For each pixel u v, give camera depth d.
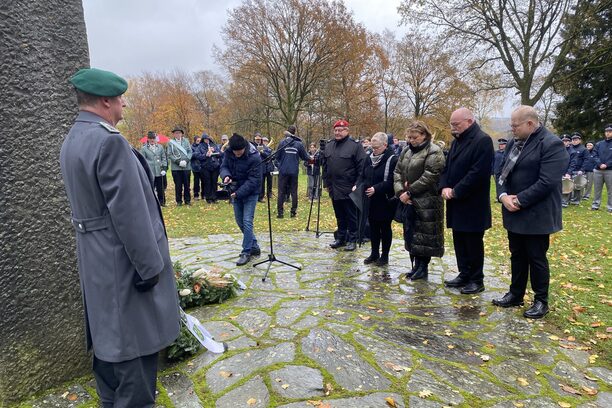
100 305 1.84
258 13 19.77
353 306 3.73
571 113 21.12
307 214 9.62
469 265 4.20
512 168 3.45
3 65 2.17
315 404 2.27
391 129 28.52
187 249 6.09
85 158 1.74
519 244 3.60
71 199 1.85
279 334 3.13
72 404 2.34
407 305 3.77
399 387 2.44
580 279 4.57
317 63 20.58
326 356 2.78
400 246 6.18
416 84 26.34
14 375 2.31
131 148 1.84
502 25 16.20
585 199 11.97
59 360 2.50
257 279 4.54
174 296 2.07
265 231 7.55
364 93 23.19
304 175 21.39
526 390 2.45
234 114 28.64
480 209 3.89
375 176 4.85
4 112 2.19
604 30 17.06
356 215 5.82
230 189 5.00
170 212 9.77
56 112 2.42
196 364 2.71
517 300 3.73
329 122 24.69
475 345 2.99
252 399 2.32
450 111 25.06
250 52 20.22
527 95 16.12
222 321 3.40
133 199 1.74
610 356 2.88
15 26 2.20
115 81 1.86
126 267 1.83
